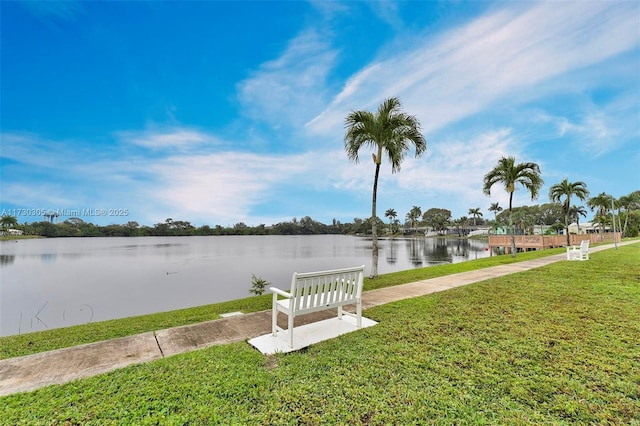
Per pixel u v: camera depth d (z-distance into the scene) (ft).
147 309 34.91
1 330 27.04
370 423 6.87
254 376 9.21
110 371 9.78
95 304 37.45
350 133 34.19
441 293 21.45
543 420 6.92
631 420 6.87
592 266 34.78
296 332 13.46
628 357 10.20
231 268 72.08
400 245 191.83
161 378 9.14
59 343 14.08
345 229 422.82
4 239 231.91
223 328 14.38
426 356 10.51
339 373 9.35
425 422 6.88
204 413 7.27
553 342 11.64
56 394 8.28
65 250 136.05
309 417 7.10
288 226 354.13
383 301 19.49
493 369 9.45
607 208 150.20
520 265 38.91
